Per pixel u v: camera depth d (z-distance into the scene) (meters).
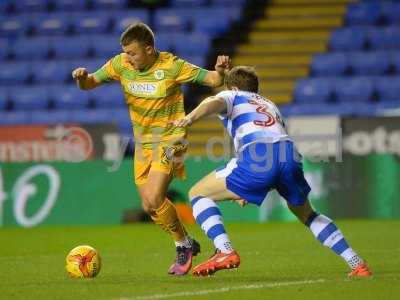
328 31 70.50
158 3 73.56
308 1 73.06
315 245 37.94
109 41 70.06
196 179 51.62
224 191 24.88
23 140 52.16
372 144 50.56
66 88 66.31
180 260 27.47
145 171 27.80
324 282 24.89
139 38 26.73
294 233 44.22
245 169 24.61
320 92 63.88
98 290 24.06
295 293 22.89
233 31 71.44
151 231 47.19
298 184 25.00
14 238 44.62
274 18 72.38
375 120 50.19
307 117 50.69
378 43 68.25
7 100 66.75
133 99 27.66
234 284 24.89
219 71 26.70
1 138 52.25
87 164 52.44
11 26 73.12
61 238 44.22
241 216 52.28
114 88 65.44
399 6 70.62
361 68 66.00
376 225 47.47
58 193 52.62
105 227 50.62
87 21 72.44
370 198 51.12
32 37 71.69
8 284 26.17
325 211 51.34
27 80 68.75
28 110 66.19
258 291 23.28
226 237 24.55
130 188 52.50
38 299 22.80
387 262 30.67
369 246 36.88
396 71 65.69
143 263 31.84
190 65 27.30
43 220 52.59
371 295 22.44
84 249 27.33
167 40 68.19
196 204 24.94
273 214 52.00
